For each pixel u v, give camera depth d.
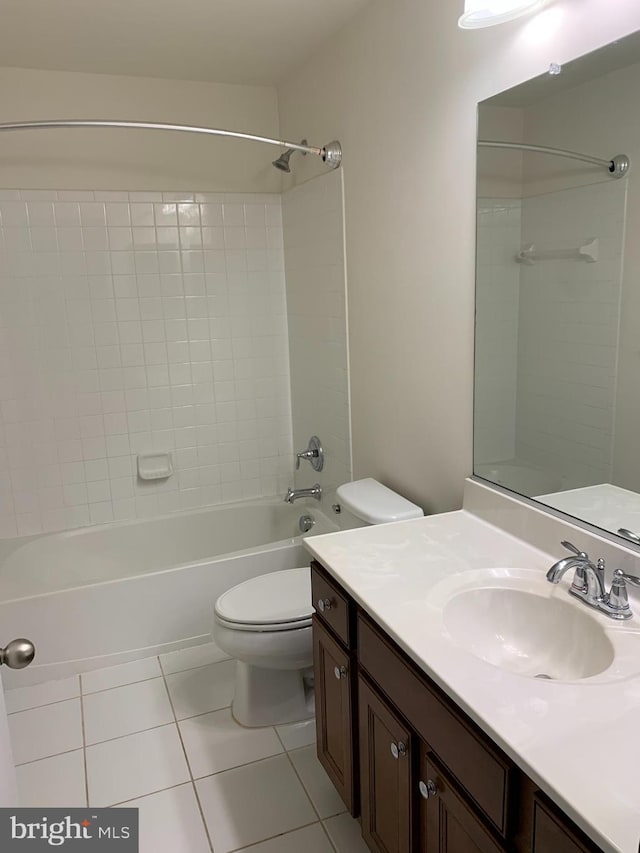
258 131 3.14
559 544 1.56
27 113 2.76
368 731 1.51
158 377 3.17
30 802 1.88
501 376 1.75
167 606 2.67
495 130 1.65
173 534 3.24
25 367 2.93
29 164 2.79
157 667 2.59
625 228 1.33
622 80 1.29
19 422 2.96
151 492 3.26
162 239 3.06
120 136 2.90
